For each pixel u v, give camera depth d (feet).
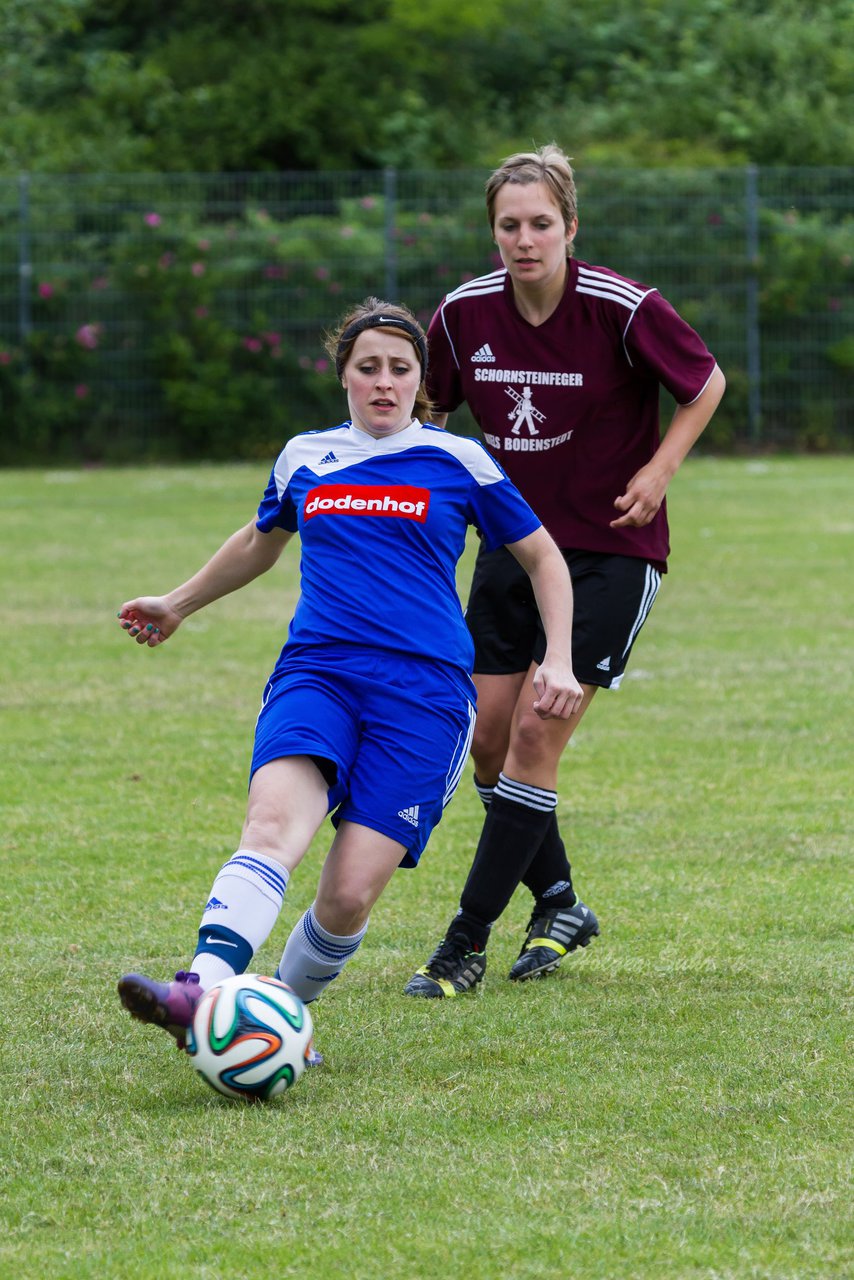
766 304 275.59
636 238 272.51
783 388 279.08
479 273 268.00
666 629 117.29
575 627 50.11
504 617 51.11
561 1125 37.27
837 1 384.27
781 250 275.39
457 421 242.99
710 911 55.77
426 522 42.37
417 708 41.29
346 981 49.01
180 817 68.95
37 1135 36.94
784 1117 37.68
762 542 164.14
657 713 90.22
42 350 262.47
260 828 39.70
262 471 250.37
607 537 50.62
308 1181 34.30
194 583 46.24
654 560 51.08
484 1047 42.73
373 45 338.95
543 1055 42.06
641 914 55.62
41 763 78.64
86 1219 32.65
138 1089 39.93
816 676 100.12
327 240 268.41
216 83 337.72
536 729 48.57
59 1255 31.14
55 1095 39.50
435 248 268.82
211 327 264.72
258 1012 38.04
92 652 108.68
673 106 332.39
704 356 49.78
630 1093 39.22
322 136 324.39
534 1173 34.60
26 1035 43.75
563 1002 46.75
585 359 49.83
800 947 51.70
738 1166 34.88
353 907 40.70
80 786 74.18
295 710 40.91
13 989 47.60
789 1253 30.94
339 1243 31.45
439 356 51.98
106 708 91.45
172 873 60.49
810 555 154.81
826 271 277.85
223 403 264.93
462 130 331.77
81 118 327.67
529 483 51.03
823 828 66.85
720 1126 37.14
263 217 271.69
